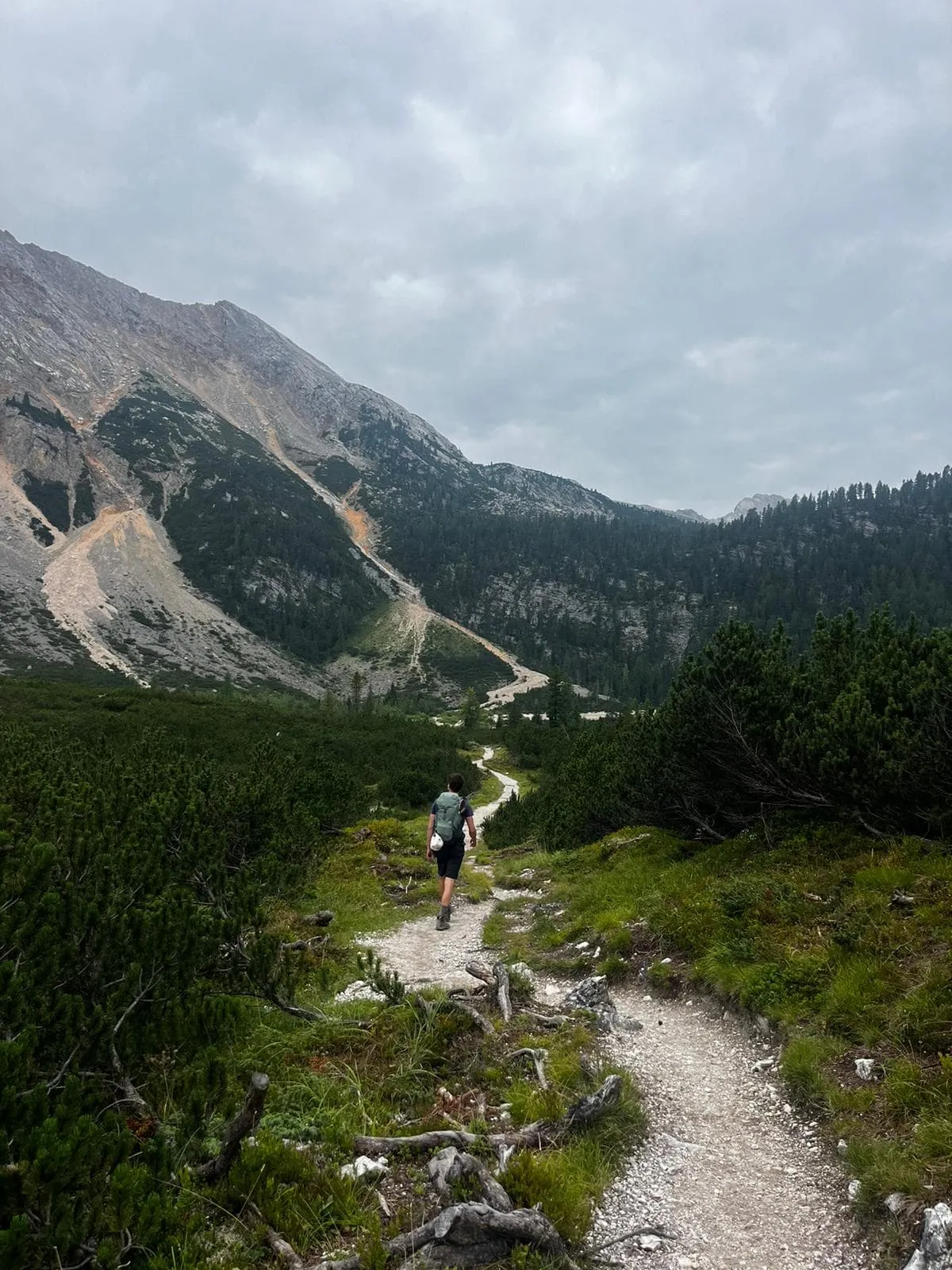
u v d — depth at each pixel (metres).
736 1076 5.63
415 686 177.88
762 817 10.62
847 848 8.77
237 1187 3.59
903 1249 3.32
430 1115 4.56
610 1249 3.49
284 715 46.12
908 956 5.93
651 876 11.34
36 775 8.98
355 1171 3.84
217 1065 4.23
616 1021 6.66
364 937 10.07
